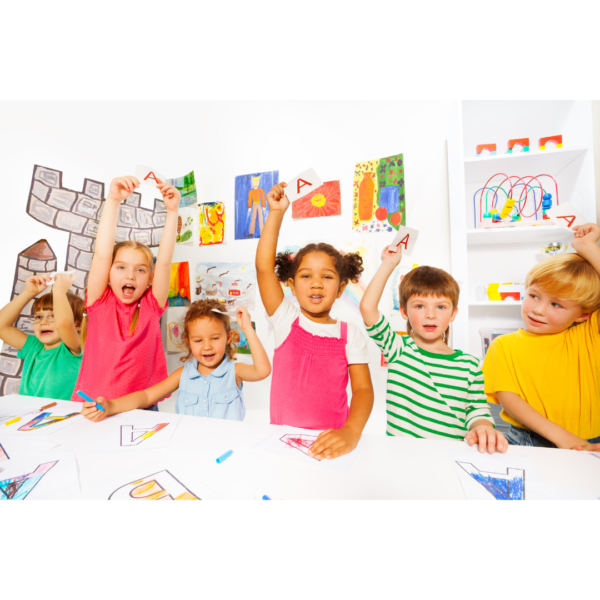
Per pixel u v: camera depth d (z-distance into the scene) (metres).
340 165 1.37
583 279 0.92
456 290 1.01
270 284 1.15
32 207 1.41
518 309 1.21
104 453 0.56
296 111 1.42
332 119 1.38
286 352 1.18
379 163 1.32
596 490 0.45
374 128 1.33
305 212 1.41
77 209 1.52
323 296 1.24
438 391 0.95
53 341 1.42
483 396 0.91
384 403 1.33
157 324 1.41
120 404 0.81
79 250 1.53
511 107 1.21
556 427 0.86
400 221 1.29
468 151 1.29
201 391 1.20
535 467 0.51
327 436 0.60
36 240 1.42
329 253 1.25
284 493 0.44
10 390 1.36
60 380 1.40
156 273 1.37
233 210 1.53
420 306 1.02
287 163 1.44
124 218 1.62
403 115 1.29
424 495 0.44
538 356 0.99
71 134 1.50
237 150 1.52
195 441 0.61
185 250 1.60
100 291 1.31
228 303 1.53
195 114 1.57
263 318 1.48
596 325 0.95
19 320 1.38
